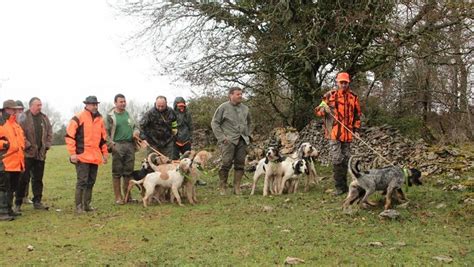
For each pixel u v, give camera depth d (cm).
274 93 1576
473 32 1236
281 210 842
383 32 1321
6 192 838
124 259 591
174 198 988
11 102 832
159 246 640
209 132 1928
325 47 1382
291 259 551
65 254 623
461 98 1592
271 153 998
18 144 841
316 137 1449
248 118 1059
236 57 1523
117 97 952
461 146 1340
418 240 623
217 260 566
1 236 724
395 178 785
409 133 1473
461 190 900
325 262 548
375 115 1552
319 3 1398
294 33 1402
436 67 1481
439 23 1279
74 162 879
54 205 1000
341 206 845
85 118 884
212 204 928
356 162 799
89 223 801
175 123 1045
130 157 976
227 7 1518
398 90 1636
